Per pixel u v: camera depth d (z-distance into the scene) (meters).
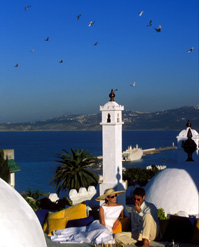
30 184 78.25
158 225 8.02
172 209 13.48
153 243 7.98
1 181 4.66
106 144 14.94
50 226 8.86
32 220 4.49
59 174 43.94
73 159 44.16
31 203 13.72
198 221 8.07
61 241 8.13
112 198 8.66
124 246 7.75
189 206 13.37
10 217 4.18
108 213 8.52
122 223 8.72
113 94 15.05
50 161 160.62
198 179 13.87
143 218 7.78
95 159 45.22
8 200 4.34
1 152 16.52
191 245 8.02
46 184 77.94
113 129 14.81
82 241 8.09
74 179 43.91
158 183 14.27
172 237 8.13
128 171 40.03
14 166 24.78
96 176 44.91
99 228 8.16
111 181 14.98
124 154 173.38
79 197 26.95
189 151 14.79
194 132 19.94
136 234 7.98
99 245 7.84
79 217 8.99
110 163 14.95
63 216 9.06
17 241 4.07
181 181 13.80
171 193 13.70
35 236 4.38
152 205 8.02
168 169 14.69
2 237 3.99
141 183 35.00
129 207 17.47
